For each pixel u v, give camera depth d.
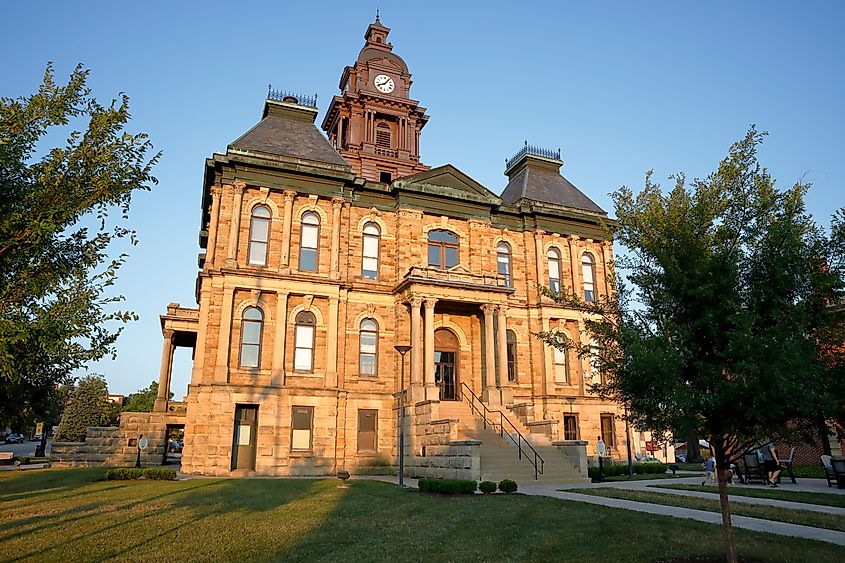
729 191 11.28
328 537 12.75
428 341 31.05
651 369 9.83
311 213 32.62
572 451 27.39
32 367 9.38
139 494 18.98
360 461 30.50
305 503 17.56
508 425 30.41
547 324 36.41
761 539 12.34
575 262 38.25
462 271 33.03
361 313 32.69
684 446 61.41
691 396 9.63
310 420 29.94
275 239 31.20
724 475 10.22
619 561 10.77
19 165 9.05
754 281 10.47
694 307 10.49
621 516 15.28
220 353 28.55
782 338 9.59
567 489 22.48
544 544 12.11
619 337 11.38
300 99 36.41
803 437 10.31
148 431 34.56
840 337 10.02
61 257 9.50
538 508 16.83
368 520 14.90
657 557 11.01
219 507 16.36
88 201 9.37
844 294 10.05
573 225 39.03
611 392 12.47
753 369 9.19
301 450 29.36
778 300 10.06
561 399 35.53
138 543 11.85
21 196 9.13
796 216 10.72
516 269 37.28
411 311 31.39
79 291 9.20
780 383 8.91
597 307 12.79
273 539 12.44
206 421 27.84
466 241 35.78
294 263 31.30
